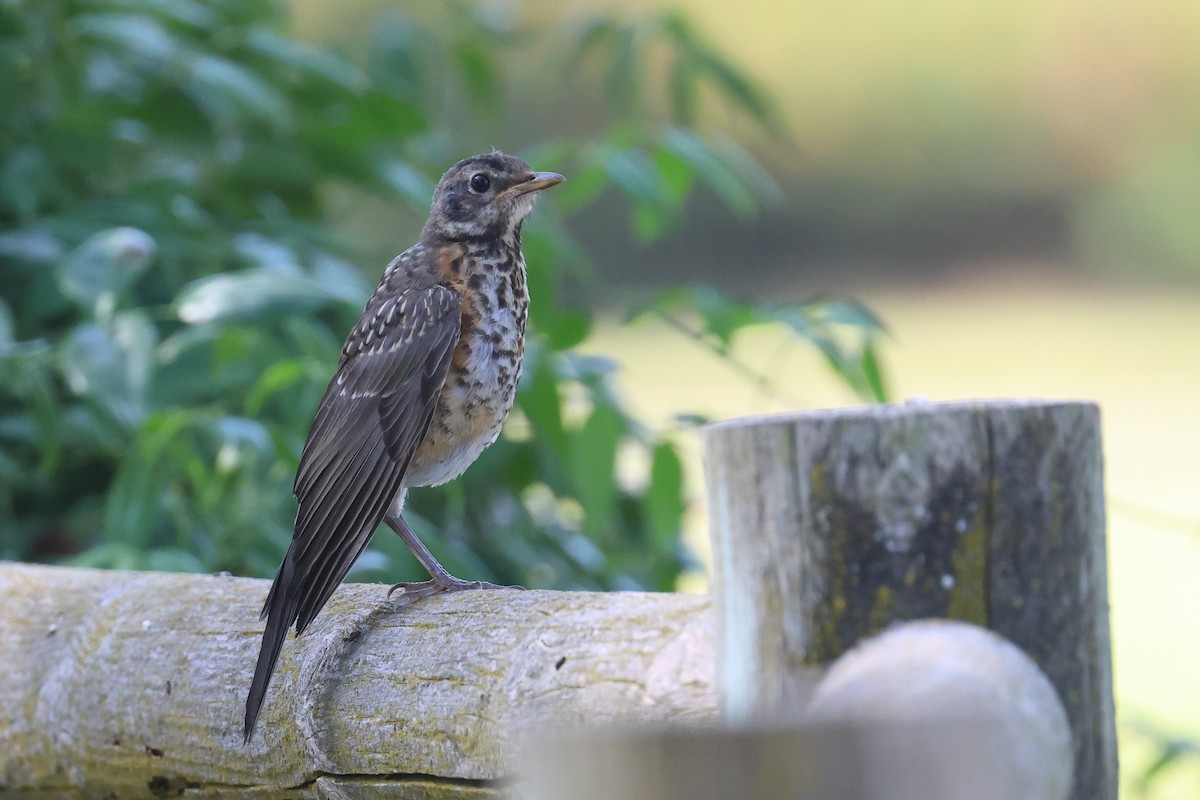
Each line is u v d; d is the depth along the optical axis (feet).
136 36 29.50
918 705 10.10
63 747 19.13
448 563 26.94
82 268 25.88
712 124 102.94
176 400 27.89
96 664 18.99
